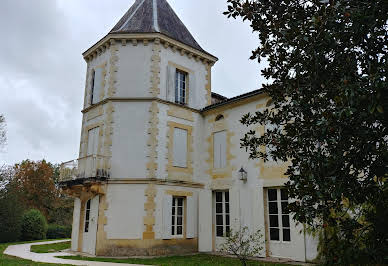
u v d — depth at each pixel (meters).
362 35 3.74
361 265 3.89
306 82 4.25
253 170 13.25
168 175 14.02
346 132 3.68
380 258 3.69
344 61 3.81
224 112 15.15
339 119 3.63
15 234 21.33
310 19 4.11
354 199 3.89
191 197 14.64
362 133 3.63
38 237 23.12
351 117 3.61
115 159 13.70
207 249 14.23
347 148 3.69
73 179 14.25
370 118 3.57
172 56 15.44
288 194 4.38
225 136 14.88
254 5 4.54
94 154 13.63
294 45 4.17
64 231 26.42
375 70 3.43
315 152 3.99
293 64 4.32
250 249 12.55
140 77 14.56
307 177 3.92
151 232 12.91
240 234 12.94
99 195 13.45
